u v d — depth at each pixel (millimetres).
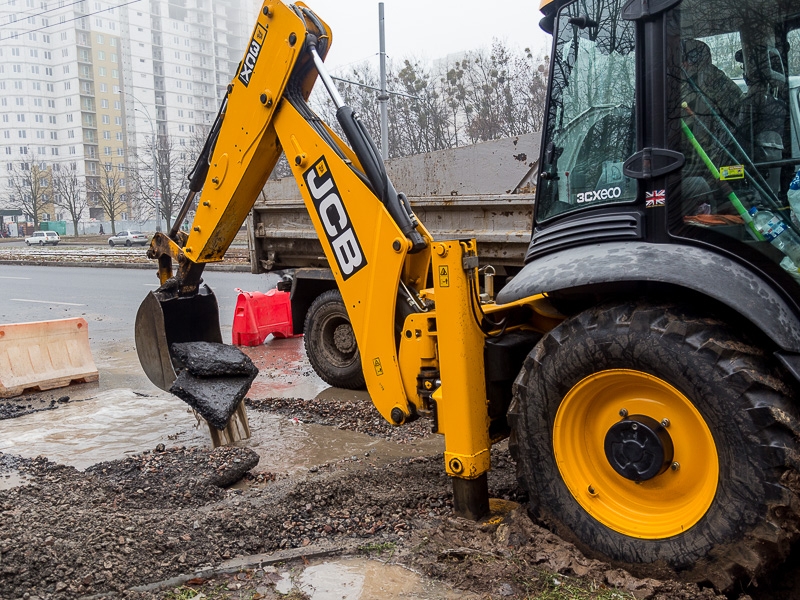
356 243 3891
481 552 3162
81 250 39719
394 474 4383
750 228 2863
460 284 3359
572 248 3283
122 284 18297
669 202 2998
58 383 7266
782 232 2820
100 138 104125
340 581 3062
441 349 3457
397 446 5195
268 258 7773
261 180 4574
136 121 106812
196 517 3637
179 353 4973
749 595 2803
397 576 3092
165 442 5348
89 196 93625
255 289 15906
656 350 2793
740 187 2879
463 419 3434
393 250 3711
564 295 3258
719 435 2674
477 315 3484
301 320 7527
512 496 4039
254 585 3053
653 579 2857
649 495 3000
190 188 4941
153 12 108438
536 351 3219
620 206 3166
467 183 7828
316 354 7234
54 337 7422
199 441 5363
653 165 3018
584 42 3314
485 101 29438
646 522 2969
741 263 2857
